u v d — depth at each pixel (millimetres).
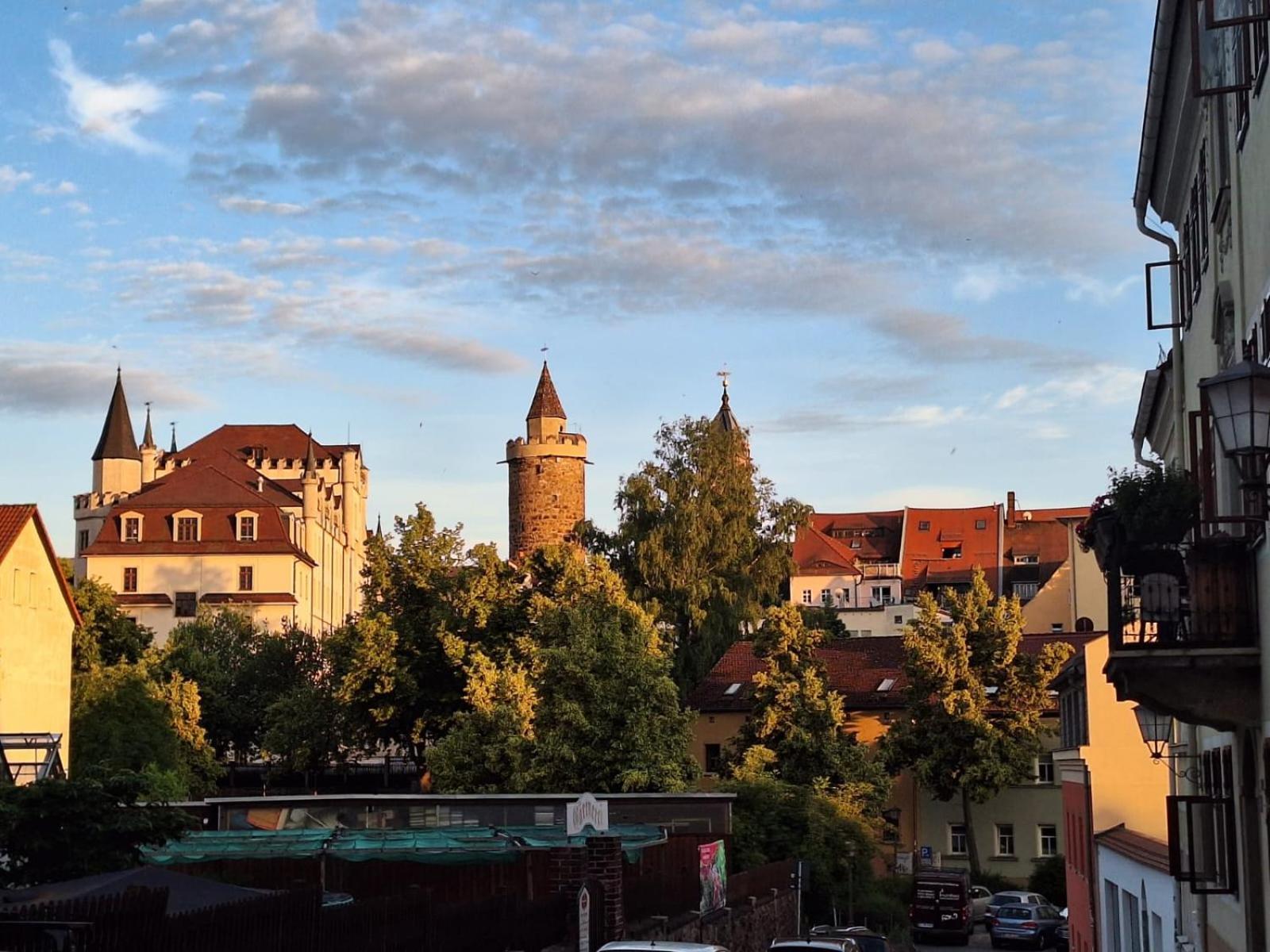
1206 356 19922
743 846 50812
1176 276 23141
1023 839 66812
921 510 142000
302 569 122125
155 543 117312
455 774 54281
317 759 67938
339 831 32250
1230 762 18062
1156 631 15812
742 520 77125
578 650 54031
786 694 63094
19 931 14703
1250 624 14648
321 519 134125
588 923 25703
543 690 54500
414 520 67188
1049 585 98500
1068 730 45969
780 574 77875
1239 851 17297
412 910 21391
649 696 53656
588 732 53031
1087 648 40031
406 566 66188
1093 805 39312
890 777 65688
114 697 65438
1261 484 12898
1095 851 38812
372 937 20312
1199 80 14672
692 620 74500
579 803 27156
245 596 116500
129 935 15664
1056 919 57062
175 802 37281
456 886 31234
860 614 117188
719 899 36781
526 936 25156
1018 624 65625
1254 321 15320
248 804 37188
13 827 22500
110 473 136750
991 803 67500
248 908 17641
